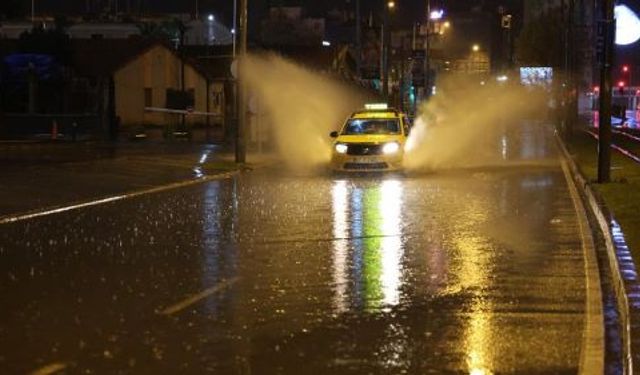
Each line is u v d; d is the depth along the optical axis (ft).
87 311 34.37
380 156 93.20
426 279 40.45
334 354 28.71
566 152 124.77
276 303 35.76
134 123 195.42
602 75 78.02
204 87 227.81
